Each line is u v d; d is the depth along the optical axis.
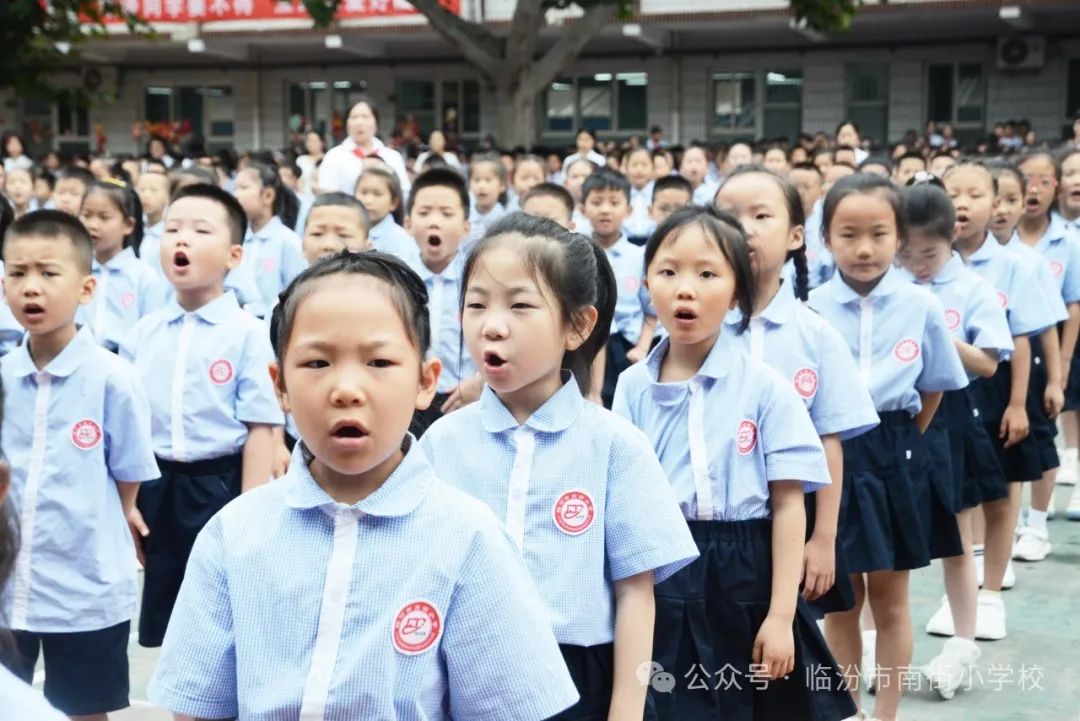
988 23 18.91
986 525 4.92
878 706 3.92
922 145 16.30
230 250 4.29
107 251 5.99
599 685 2.57
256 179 6.76
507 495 2.61
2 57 15.01
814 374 3.52
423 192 5.41
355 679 1.83
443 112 21.61
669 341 3.19
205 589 1.92
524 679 1.91
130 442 3.62
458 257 5.35
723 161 13.98
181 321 4.27
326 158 9.23
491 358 2.53
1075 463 7.06
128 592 3.64
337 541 1.88
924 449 4.12
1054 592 5.42
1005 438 5.24
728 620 3.05
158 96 22.55
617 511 2.58
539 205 6.46
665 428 3.13
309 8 15.02
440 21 15.16
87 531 3.55
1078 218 6.85
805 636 3.13
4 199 5.59
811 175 7.95
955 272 4.66
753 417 3.09
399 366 1.83
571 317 2.57
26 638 3.51
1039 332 5.46
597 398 4.44
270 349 4.29
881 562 3.80
